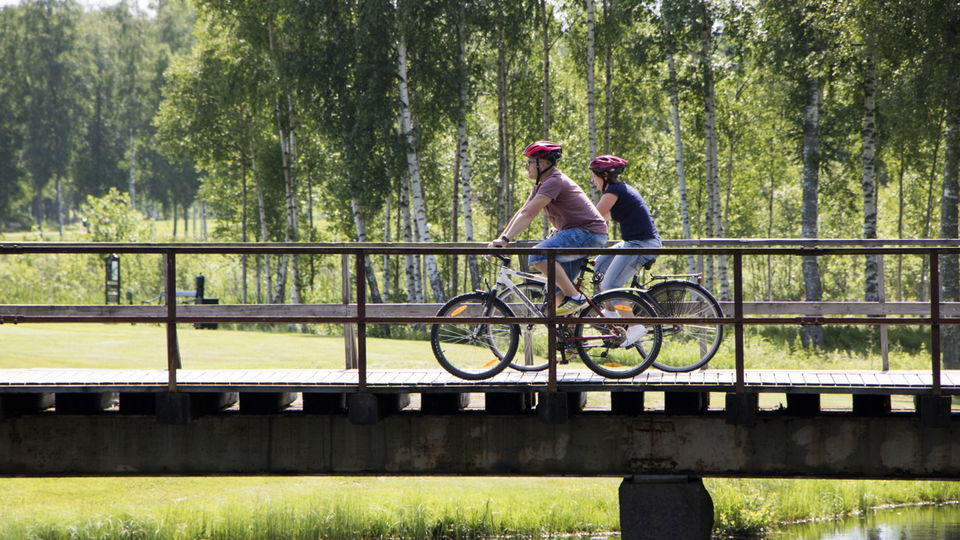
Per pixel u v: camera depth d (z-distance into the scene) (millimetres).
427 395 18281
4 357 40625
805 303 22938
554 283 16781
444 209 94688
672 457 17797
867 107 59938
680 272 78312
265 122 86125
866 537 30484
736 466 17688
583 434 17922
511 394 18203
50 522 26203
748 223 100938
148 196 160875
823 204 80938
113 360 40812
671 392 17719
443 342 17922
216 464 18234
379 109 66562
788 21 60594
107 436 18281
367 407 16969
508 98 81312
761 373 18219
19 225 179875
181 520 27234
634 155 85812
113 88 154375
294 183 84312
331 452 18188
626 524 18219
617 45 75438
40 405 18984
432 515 28891
